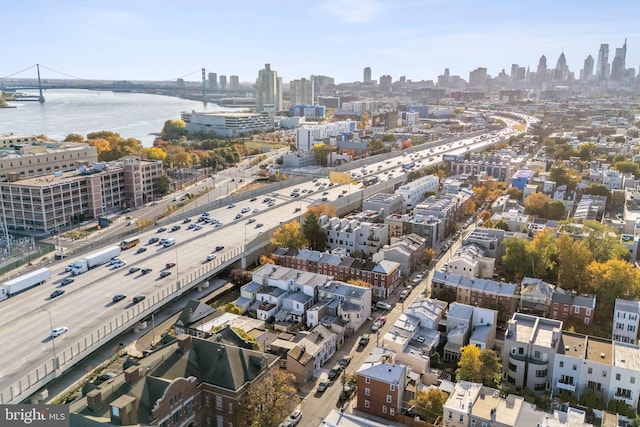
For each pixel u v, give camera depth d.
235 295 190.88
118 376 110.25
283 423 123.69
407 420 123.38
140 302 166.25
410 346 147.12
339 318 170.75
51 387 131.38
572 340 144.88
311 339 150.75
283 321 170.25
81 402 102.00
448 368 146.25
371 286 191.38
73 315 157.12
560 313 173.75
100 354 148.38
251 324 159.75
